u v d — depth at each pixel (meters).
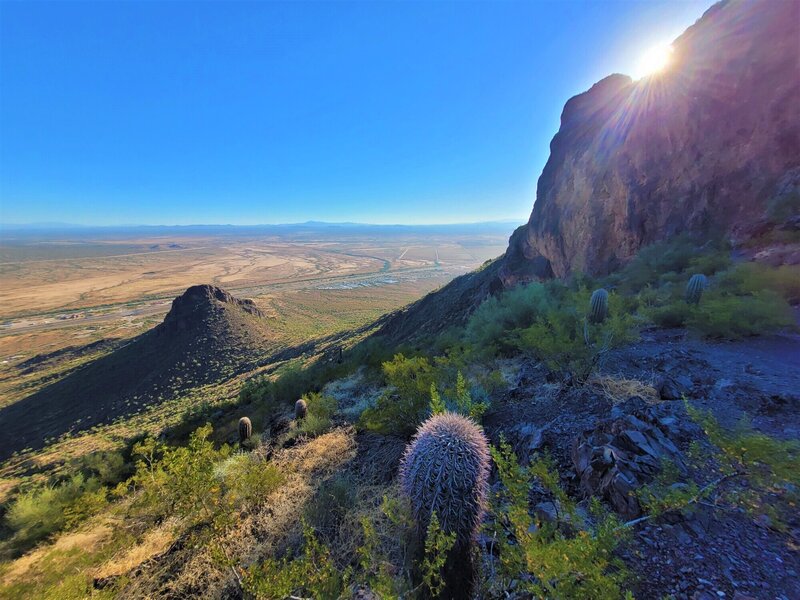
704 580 2.11
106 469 12.09
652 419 3.72
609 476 2.94
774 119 14.23
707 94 17.16
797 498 2.41
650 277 12.92
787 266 7.83
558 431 4.16
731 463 2.91
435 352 11.98
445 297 46.56
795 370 4.62
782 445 2.43
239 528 4.23
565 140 32.06
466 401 4.46
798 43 14.02
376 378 10.68
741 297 7.07
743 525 2.43
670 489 2.60
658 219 19.48
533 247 33.94
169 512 4.80
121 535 4.90
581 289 7.62
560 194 29.59
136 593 3.67
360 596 2.78
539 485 3.41
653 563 2.29
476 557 2.49
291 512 4.30
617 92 25.34
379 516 3.78
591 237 24.78
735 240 12.64
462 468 2.28
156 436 16.31
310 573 2.64
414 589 2.21
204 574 3.74
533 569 1.95
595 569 1.78
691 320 6.57
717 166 16.28
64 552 4.82
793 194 11.94
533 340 5.82
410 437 5.46
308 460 5.70
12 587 4.20
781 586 1.99
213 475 4.81
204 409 17.73
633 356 5.96
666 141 19.36
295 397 13.29
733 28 16.42
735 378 4.55
